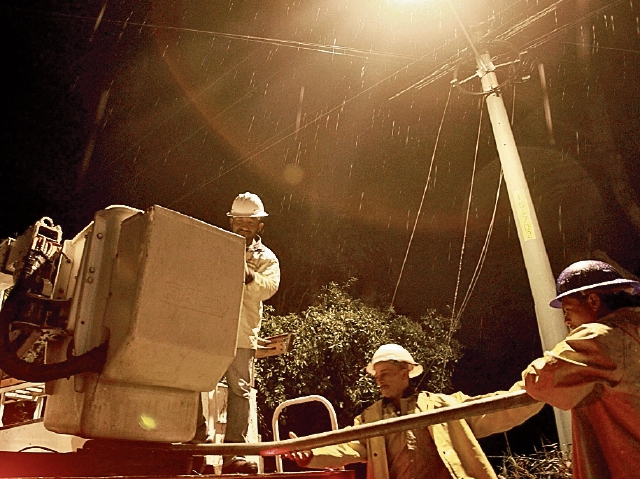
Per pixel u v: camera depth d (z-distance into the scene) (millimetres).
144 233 2668
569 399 2504
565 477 6766
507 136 8398
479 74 9008
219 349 2795
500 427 3557
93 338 2678
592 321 2771
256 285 4039
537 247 7594
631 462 2396
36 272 2779
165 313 2625
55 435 4516
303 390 10875
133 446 2701
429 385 11914
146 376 2646
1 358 2469
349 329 11344
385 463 3656
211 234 2895
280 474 2902
